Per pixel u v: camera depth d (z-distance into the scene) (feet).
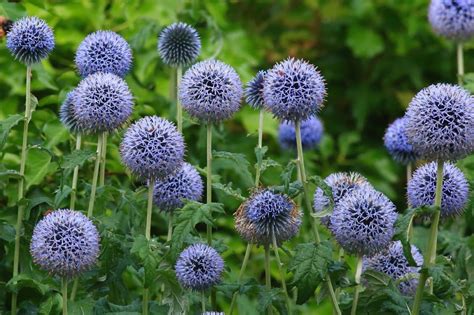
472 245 23.81
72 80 31.42
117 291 22.93
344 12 44.01
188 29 25.08
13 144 28.22
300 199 28.84
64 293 19.93
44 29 22.88
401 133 25.90
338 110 45.34
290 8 45.60
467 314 22.04
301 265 19.38
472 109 19.10
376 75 43.70
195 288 20.52
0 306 23.47
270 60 43.11
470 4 31.04
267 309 21.95
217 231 35.50
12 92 31.78
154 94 33.58
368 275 21.13
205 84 20.93
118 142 28.73
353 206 19.63
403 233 18.48
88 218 20.97
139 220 23.20
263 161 22.04
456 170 22.08
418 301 19.93
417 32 43.29
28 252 23.00
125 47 24.02
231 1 42.83
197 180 22.77
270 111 20.74
